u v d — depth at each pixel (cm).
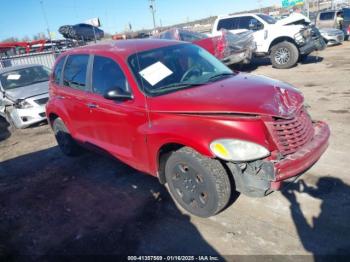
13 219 412
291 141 309
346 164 416
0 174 573
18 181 530
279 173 290
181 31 1259
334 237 295
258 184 301
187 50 453
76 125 509
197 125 314
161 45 445
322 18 2062
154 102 356
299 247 289
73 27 1981
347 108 639
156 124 349
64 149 593
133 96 378
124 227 356
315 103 700
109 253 321
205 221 343
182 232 333
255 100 318
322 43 1175
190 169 332
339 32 1744
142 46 435
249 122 295
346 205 336
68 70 519
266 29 1215
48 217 404
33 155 644
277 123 302
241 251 295
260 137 293
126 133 397
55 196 455
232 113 305
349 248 280
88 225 372
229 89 353
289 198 360
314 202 347
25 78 941
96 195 437
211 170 313
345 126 543
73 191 460
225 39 1117
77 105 482
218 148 293
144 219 365
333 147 468
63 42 2097
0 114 949
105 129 436
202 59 448
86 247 335
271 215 337
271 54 1224
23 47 2100
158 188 426
